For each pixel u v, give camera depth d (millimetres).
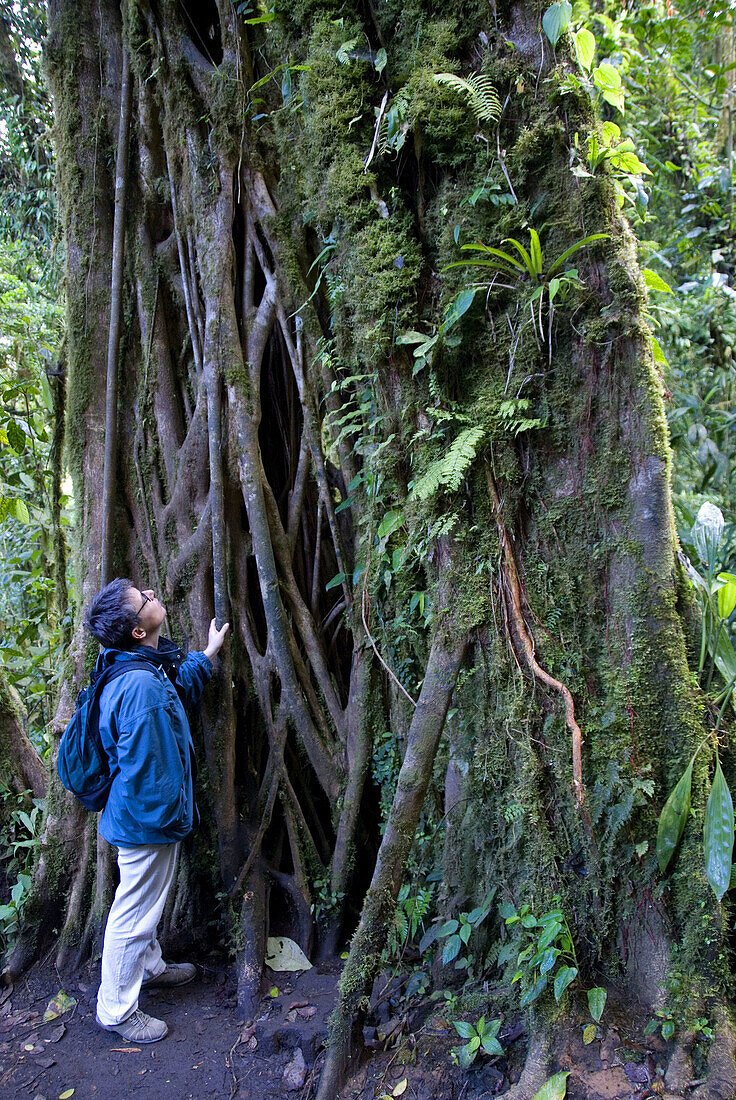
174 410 3404
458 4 2412
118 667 2674
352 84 2574
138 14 3260
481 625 2453
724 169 5086
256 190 3215
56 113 3533
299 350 3215
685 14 4785
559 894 2311
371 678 3121
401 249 2518
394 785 3070
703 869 2148
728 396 4680
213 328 3182
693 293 4867
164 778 2570
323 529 3436
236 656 3254
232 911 3070
